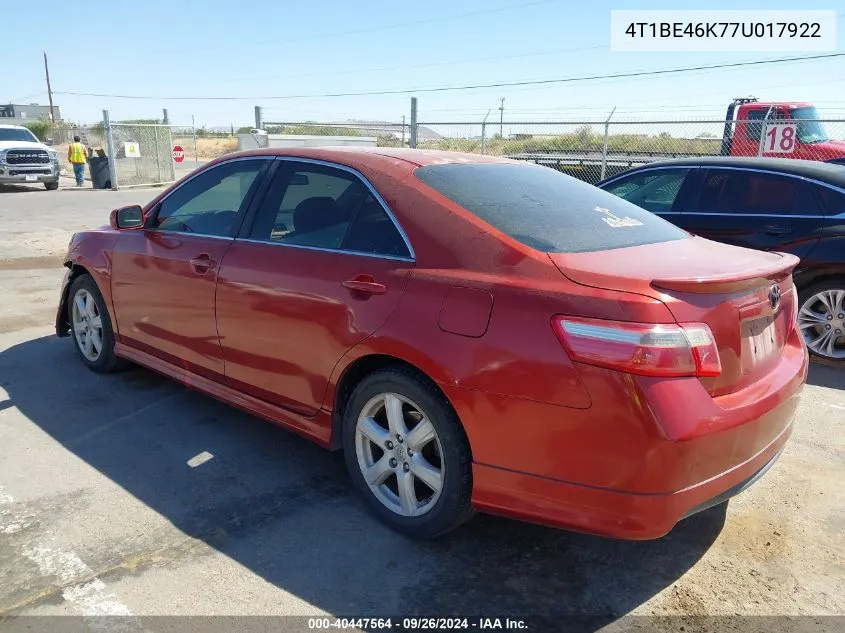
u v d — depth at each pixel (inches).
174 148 1051.9
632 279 99.9
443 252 115.5
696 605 106.7
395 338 114.8
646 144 576.7
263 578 110.5
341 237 130.6
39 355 217.2
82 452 152.7
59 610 101.7
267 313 138.1
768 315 113.7
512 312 103.5
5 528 122.5
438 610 104.3
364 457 127.3
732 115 603.8
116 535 121.2
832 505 135.9
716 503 103.6
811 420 177.3
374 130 655.1
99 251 187.6
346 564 114.7
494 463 106.3
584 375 96.4
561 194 137.9
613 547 121.2
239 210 152.7
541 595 108.4
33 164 858.8
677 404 94.0
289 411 140.0
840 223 215.9
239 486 139.6
